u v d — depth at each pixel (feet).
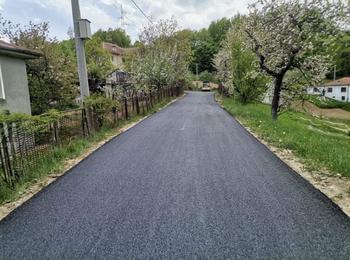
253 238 8.73
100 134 26.84
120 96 46.50
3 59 27.17
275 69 37.14
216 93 123.75
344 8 31.65
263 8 35.32
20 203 11.82
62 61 42.65
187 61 132.36
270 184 13.47
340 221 9.77
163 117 42.83
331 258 7.72
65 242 8.70
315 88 39.73
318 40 33.40
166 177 14.64
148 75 71.46
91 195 12.42
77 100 46.24
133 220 10.00
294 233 9.00
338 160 16.37
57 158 18.33
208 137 25.86
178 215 10.33
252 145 22.31
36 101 40.68
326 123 59.47
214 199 11.75
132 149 21.29
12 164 13.96
